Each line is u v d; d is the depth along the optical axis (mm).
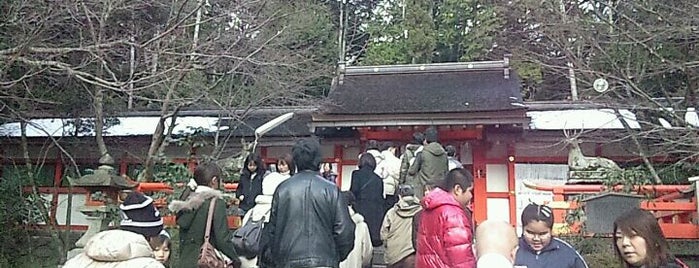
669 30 9070
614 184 9000
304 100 15820
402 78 16672
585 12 11617
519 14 14570
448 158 8359
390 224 5945
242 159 11625
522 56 13969
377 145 10508
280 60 12320
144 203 3693
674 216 9312
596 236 8305
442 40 24875
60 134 14250
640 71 10922
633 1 10078
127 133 14805
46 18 8188
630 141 13258
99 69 10828
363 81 16750
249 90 14188
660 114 11375
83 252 2203
